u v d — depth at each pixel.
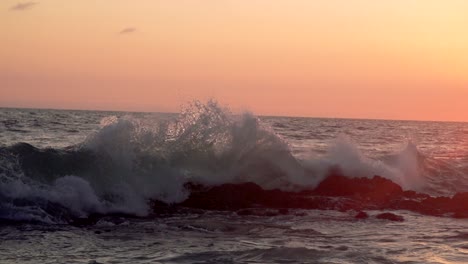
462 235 11.22
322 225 11.91
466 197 15.07
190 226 11.38
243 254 8.98
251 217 12.59
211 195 13.97
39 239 9.80
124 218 12.02
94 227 11.09
